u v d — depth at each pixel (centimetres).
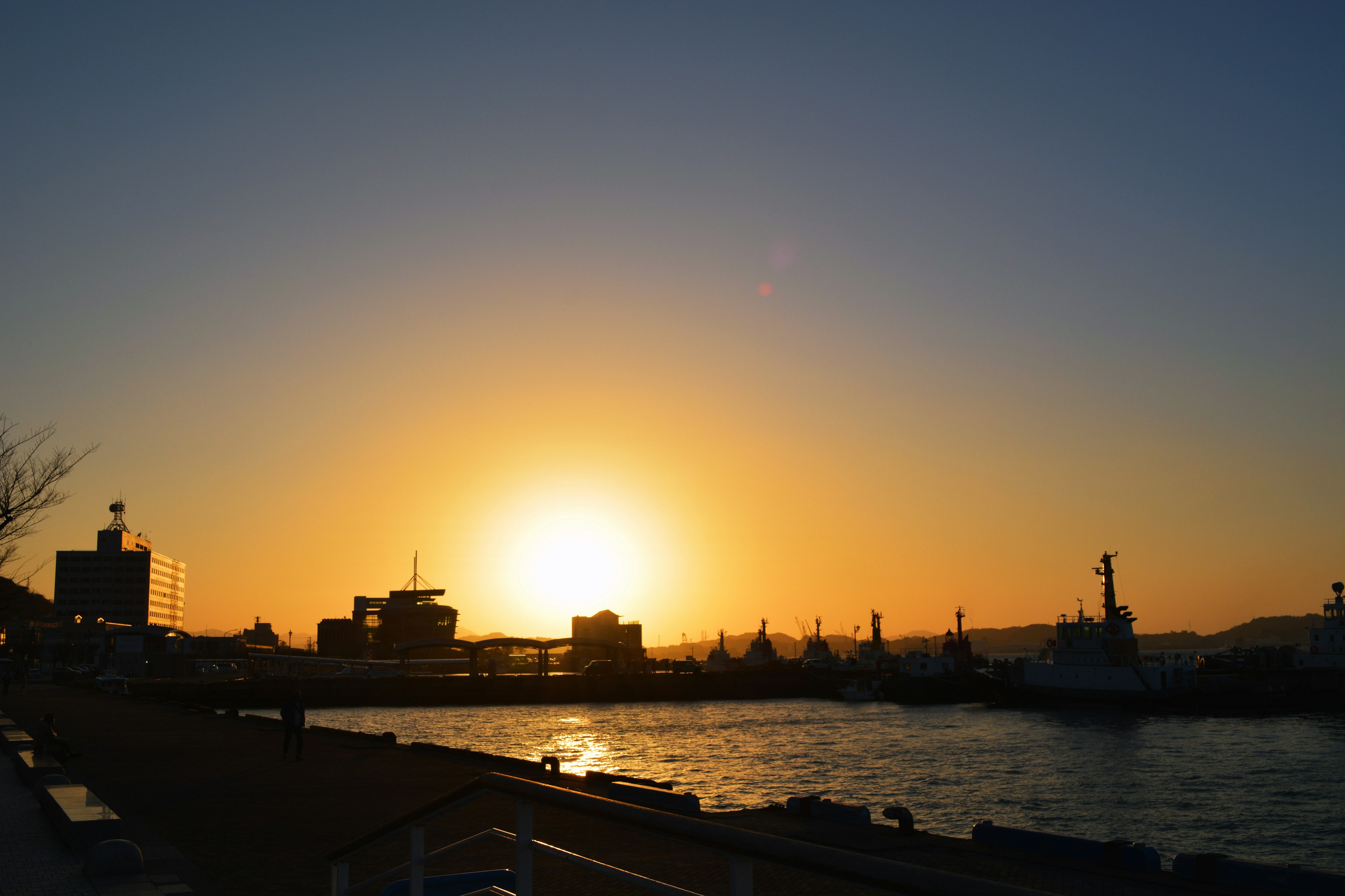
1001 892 306
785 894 1466
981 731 10125
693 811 2278
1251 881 1612
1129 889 1592
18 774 2478
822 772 6900
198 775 3005
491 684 17150
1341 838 4503
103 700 7938
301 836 1941
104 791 2648
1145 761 7406
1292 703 11550
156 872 1495
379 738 4238
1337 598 12750
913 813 5103
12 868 1395
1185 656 15838
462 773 3039
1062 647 12825
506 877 821
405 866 826
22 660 12875
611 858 1783
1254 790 5947
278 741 4212
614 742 9581
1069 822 4872
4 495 4094
